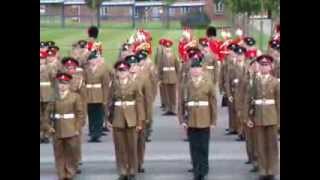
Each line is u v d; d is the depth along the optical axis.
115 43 133.88
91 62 44.03
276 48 42.78
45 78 43.25
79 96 34.06
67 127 33.56
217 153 40.91
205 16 158.50
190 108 33.75
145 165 38.19
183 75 38.03
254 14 100.69
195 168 34.28
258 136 33.81
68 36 149.50
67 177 34.19
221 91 52.56
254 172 36.22
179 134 47.25
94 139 44.56
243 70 38.47
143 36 52.41
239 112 41.53
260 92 33.47
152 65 46.09
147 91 35.25
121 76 34.34
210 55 52.38
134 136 34.34
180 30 172.88
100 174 36.16
